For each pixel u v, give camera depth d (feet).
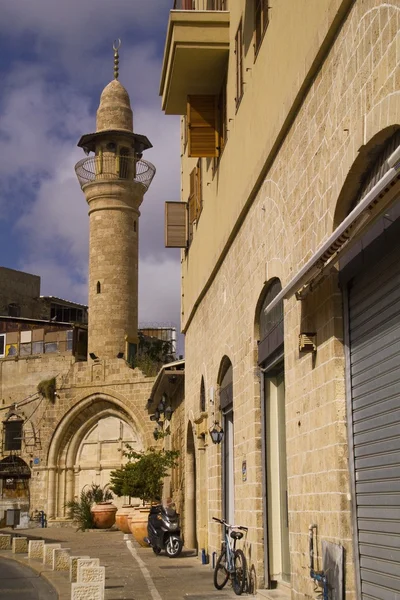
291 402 33.42
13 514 143.74
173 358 161.38
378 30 23.62
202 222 63.77
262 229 39.96
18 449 154.10
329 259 25.85
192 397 72.69
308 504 30.66
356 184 26.71
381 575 24.62
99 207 151.23
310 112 31.01
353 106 25.79
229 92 50.39
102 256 150.10
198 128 54.70
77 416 148.46
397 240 23.54
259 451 41.42
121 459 144.56
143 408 142.10
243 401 45.03
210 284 60.08
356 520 26.61
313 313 30.35
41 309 211.00
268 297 40.19
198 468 67.31
